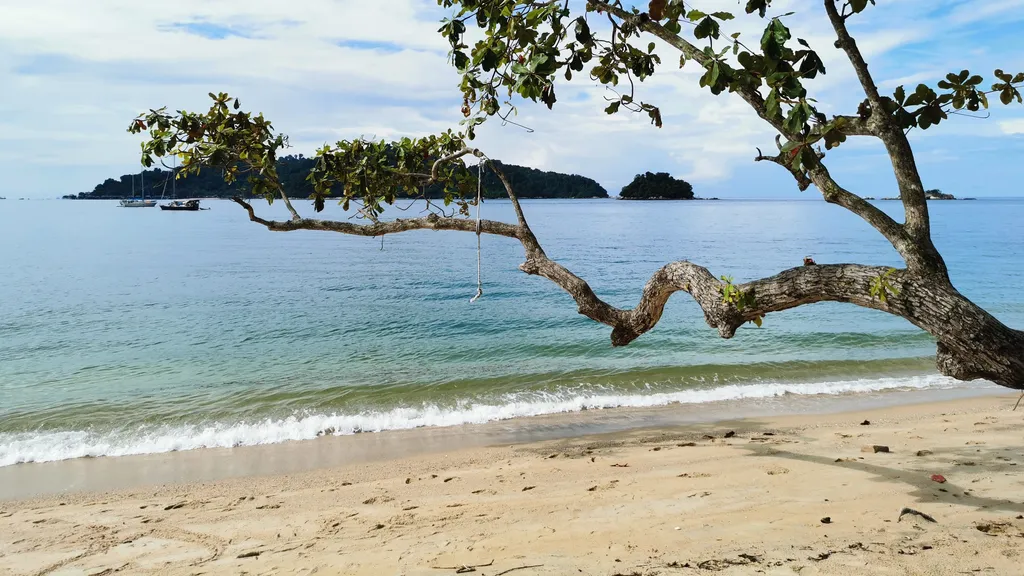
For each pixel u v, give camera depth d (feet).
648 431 29.63
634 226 262.26
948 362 10.91
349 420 32.58
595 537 16.44
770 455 23.99
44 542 18.20
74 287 86.89
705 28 11.61
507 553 15.62
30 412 34.60
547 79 13.99
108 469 26.09
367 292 83.51
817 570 13.71
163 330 58.75
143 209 485.97
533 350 50.39
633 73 15.29
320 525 18.81
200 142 20.85
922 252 10.37
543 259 17.75
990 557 14.08
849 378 39.99
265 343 53.36
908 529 15.94
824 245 167.12
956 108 11.69
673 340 53.57
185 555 16.94
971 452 23.08
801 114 10.16
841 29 10.71
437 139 21.71
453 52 15.03
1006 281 88.38
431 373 43.09
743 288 12.69
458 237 201.05
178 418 33.45
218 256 134.72
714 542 15.65
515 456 26.16
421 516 19.11
